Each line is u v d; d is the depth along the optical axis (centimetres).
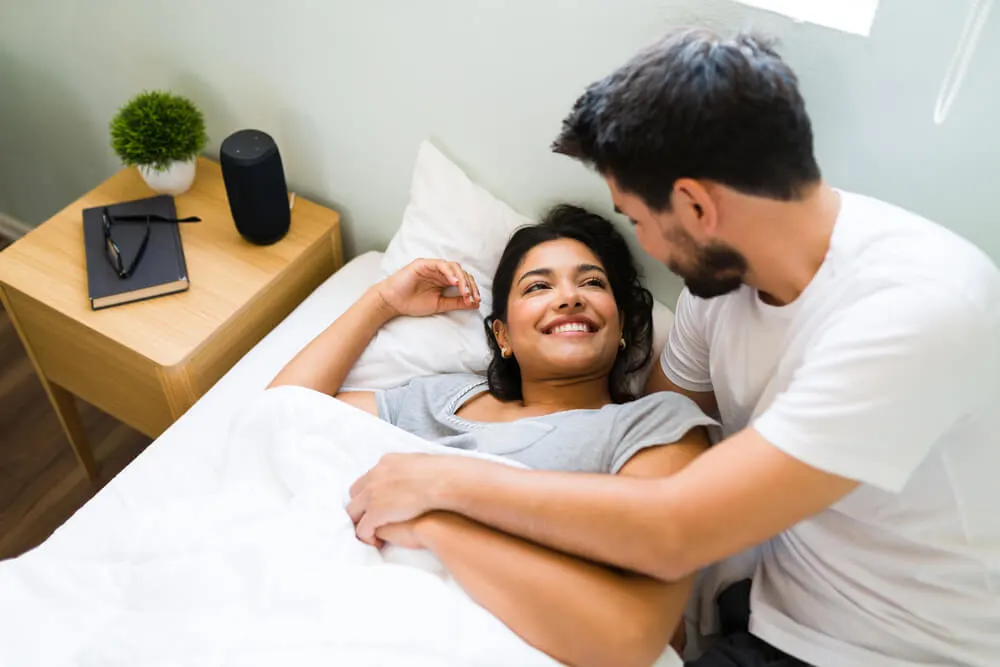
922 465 84
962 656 93
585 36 113
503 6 116
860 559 96
